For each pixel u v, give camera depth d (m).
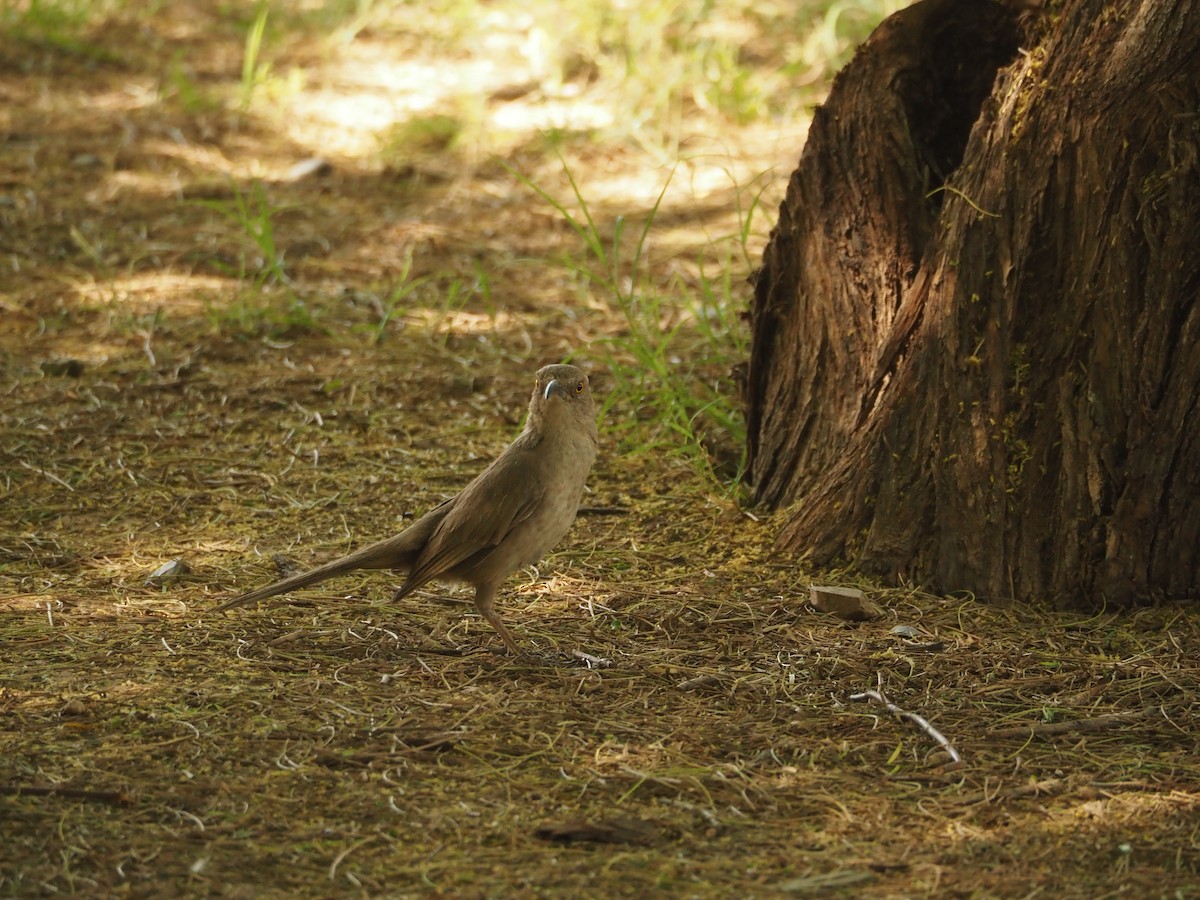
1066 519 10.43
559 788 7.69
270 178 22.00
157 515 12.17
